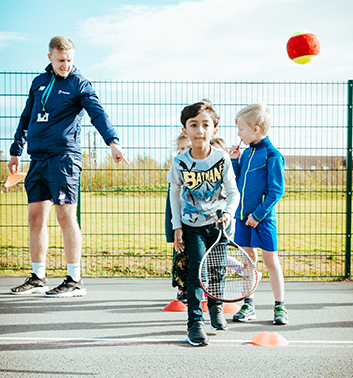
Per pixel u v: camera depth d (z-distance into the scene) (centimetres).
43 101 421
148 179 533
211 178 311
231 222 359
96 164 532
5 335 311
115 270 550
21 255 620
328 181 533
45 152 421
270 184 345
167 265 576
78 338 305
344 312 380
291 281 512
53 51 414
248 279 357
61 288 430
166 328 331
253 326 338
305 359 265
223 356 270
